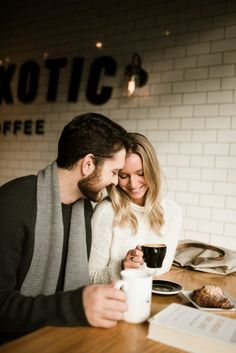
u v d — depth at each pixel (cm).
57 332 93
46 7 416
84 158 127
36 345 85
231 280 162
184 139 327
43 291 131
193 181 322
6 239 117
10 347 84
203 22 319
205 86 317
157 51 341
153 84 343
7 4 448
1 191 125
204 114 317
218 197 311
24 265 126
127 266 141
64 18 403
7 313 101
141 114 350
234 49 304
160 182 180
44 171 135
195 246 208
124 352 83
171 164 333
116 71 365
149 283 101
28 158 428
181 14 330
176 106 331
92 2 382
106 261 176
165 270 177
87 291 98
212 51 314
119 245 179
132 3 357
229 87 306
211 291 116
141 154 171
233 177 304
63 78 402
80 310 95
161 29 340
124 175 177
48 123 412
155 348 86
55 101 407
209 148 315
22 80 430
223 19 309
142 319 100
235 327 91
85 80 385
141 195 183
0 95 450
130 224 181
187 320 94
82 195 140
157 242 185
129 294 100
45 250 129
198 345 84
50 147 411
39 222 126
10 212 119
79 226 142
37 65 421
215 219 312
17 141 437
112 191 180
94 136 127
